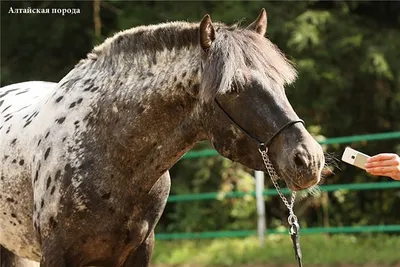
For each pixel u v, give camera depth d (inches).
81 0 791.7
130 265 236.5
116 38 231.1
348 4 770.2
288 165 194.9
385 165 221.1
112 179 221.1
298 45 684.1
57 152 225.0
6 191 241.3
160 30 221.6
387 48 704.4
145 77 221.8
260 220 582.2
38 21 797.2
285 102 201.3
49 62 818.2
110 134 222.7
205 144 701.9
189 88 214.4
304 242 600.1
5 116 256.2
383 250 558.3
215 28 213.0
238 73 200.2
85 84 232.1
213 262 561.3
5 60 811.4
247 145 204.4
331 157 223.6
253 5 709.3
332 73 695.1
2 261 273.9
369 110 745.0
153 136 221.1
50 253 222.2
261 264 539.8
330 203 728.3
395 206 719.7
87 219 219.9
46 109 235.8
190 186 738.8
